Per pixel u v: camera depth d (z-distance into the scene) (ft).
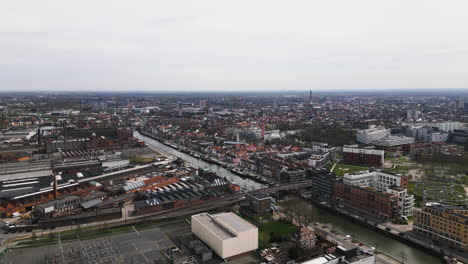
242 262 578.66
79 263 562.25
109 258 581.94
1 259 574.15
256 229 614.75
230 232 611.47
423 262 584.40
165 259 581.94
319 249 616.39
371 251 620.49
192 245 624.18
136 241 654.53
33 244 634.84
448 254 594.65
